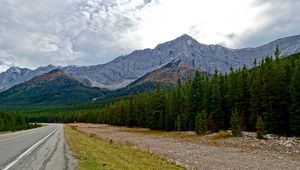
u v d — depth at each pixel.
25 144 29.73
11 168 14.87
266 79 60.06
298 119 52.03
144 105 114.69
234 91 73.75
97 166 16.70
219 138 56.34
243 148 42.09
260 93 61.81
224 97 76.44
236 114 57.72
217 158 32.28
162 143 50.19
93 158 20.34
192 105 84.25
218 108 74.69
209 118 71.88
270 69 61.69
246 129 66.69
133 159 23.19
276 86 58.06
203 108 79.50
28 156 19.86
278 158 32.56
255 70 71.31
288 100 57.00
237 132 56.28
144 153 30.47
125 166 18.11
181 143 50.44
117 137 63.72
